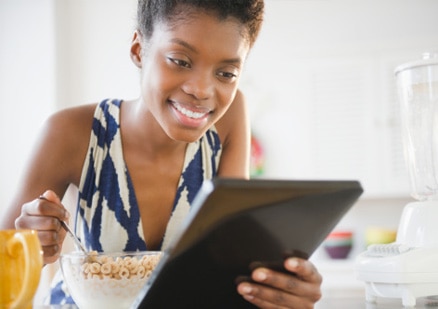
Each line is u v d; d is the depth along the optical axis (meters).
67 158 1.34
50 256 1.03
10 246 0.74
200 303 0.83
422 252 1.08
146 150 1.35
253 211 0.69
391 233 3.25
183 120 1.08
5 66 3.59
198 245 0.70
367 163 3.61
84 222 1.35
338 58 3.64
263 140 3.83
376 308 1.03
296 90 3.80
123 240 1.33
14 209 1.28
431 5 3.77
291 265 0.79
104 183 1.34
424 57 1.23
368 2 3.84
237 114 1.50
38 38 3.59
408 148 1.23
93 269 0.90
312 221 0.77
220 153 1.46
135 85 3.80
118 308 0.90
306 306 0.84
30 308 0.77
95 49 3.81
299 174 3.75
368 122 3.60
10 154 3.56
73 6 3.82
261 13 1.12
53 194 1.03
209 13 1.01
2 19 3.60
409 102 1.22
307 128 3.70
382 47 3.57
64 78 3.76
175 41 1.03
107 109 1.37
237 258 0.76
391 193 3.56
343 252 3.46
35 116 3.57
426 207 1.15
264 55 3.88
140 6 1.17
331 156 3.66
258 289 0.80
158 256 0.93
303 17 3.89
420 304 1.07
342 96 3.65
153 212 1.36
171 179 1.37
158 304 0.80
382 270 1.09
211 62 1.04
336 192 0.74
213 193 0.64
